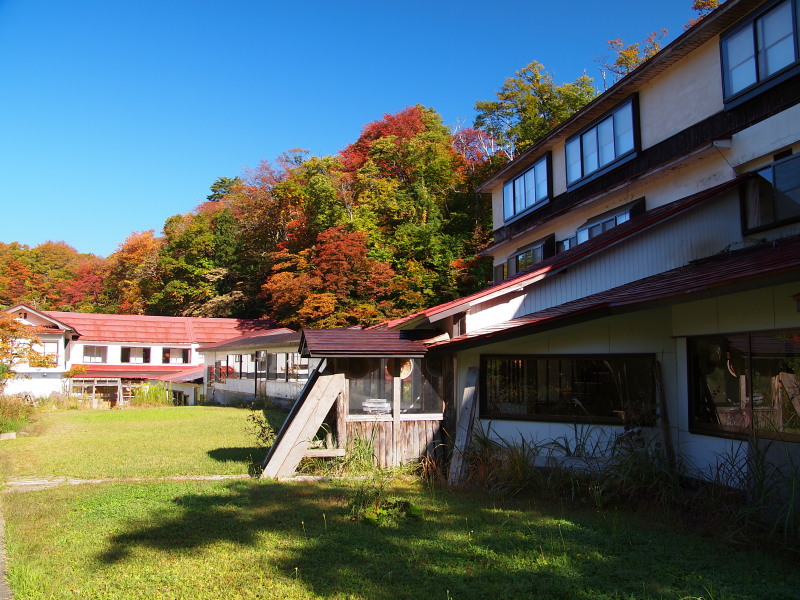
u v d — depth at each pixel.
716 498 7.02
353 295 34.59
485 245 33.91
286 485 8.92
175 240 53.66
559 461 9.42
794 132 10.54
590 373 9.77
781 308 7.30
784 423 7.19
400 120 47.59
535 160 20.77
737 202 11.45
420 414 10.62
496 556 5.63
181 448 13.20
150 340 42.25
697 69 13.23
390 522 6.85
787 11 10.73
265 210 47.31
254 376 28.72
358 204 40.50
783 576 5.12
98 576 5.20
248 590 4.88
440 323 11.88
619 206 15.82
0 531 6.58
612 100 16.02
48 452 12.75
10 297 59.31
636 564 5.45
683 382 8.98
